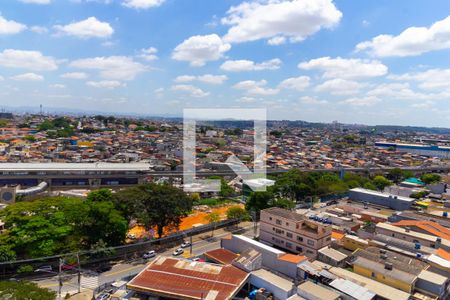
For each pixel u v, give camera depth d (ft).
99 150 524.93
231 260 162.71
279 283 136.15
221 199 319.27
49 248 154.51
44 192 310.86
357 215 248.93
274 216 188.85
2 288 108.37
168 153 509.35
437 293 127.65
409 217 221.87
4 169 326.65
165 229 225.56
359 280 136.46
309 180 342.85
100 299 135.95
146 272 141.08
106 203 184.24
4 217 167.63
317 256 165.37
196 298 122.72
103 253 168.96
